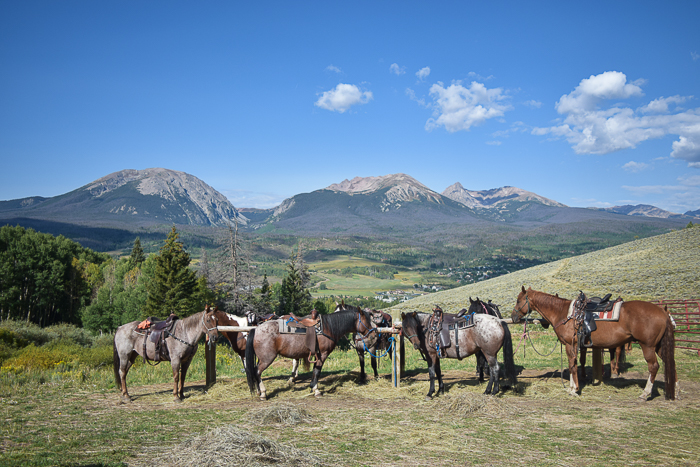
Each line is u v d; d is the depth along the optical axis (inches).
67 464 202.1
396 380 396.8
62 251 2497.5
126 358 354.9
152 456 214.2
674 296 1148.5
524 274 2812.5
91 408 319.6
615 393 356.2
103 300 2209.6
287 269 2094.0
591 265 2289.6
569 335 358.6
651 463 208.1
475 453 222.8
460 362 557.0
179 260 1756.9
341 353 679.7
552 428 264.2
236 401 346.0
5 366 470.0
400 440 243.8
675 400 327.3
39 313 2448.3
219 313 402.6
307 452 219.8
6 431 255.8
